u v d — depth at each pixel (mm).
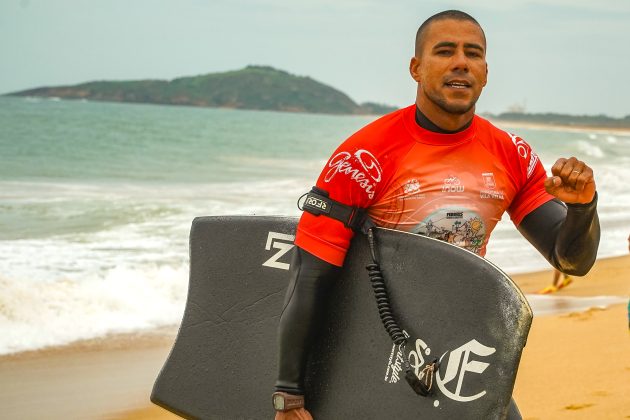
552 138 82250
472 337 2418
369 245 2619
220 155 35094
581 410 4836
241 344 2871
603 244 13961
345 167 2586
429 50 2549
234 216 2994
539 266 11422
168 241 11281
